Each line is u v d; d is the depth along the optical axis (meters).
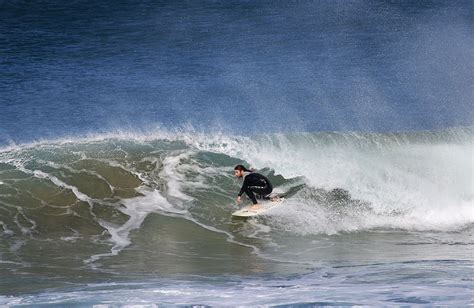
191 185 62.72
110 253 50.56
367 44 135.50
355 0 174.12
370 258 49.84
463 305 34.78
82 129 89.00
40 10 155.25
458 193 63.41
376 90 109.25
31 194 58.97
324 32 143.62
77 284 42.72
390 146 71.00
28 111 95.56
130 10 158.38
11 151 64.88
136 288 41.16
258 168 65.88
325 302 35.97
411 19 155.38
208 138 69.50
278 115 96.75
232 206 60.44
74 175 61.81
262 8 163.38
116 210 58.38
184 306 36.03
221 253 51.41
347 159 67.62
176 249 52.03
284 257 50.50
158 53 126.75
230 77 113.62
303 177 64.62
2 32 137.75
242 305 35.97
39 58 121.69
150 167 64.31
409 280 41.16
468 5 167.75
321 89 108.62
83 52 126.12
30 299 38.41
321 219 58.91
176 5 164.00
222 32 142.38
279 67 119.56
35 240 52.69
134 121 92.75
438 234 57.09
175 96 103.44
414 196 62.62
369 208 60.84
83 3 162.50
